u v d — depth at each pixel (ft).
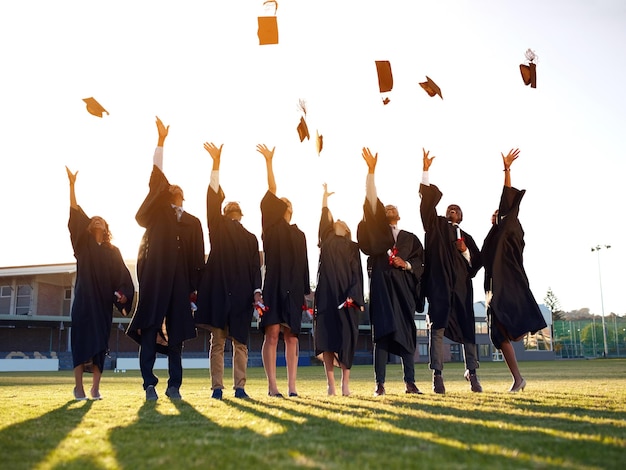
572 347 228.43
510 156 20.30
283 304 18.35
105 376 61.72
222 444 8.71
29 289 134.21
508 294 19.83
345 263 19.60
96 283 18.28
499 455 7.66
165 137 18.04
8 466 7.39
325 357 19.58
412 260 20.18
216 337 17.93
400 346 19.94
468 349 20.88
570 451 7.98
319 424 10.73
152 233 17.65
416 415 12.07
